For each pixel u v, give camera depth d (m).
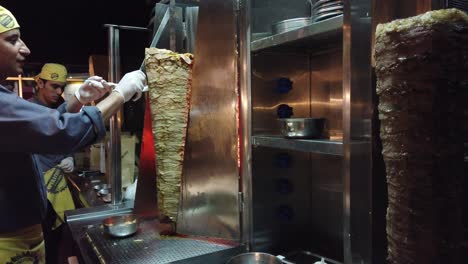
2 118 1.08
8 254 1.36
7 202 1.34
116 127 2.14
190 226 1.50
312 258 1.50
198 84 1.42
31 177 1.42
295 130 1.23
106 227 1.52
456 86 0.73
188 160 1.45
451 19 0.70
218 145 1.44
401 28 0.74
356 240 0.98
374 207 0.94
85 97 1.62
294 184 1.55
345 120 0.99
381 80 0.80
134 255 1.31
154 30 2.07
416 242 0.75
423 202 0.74
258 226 1.45
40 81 2.83
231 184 1.42
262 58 1.43
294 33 1.18
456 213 0.76
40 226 1.54
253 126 1.42
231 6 1.39
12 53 1.32
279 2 1.45
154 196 1.79
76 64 3.87
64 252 2.99
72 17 3.65
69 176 3.20
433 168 0.73
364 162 0.95
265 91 1.45
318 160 1.56
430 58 0.70
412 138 0.74
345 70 0.97
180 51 1.82
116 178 2.16
